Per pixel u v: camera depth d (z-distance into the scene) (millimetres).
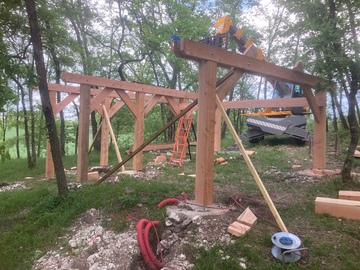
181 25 13359
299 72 5262
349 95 4859
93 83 6398
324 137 6301
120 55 13469
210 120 3809
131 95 10000
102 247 3123
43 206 4203
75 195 4445
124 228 3465
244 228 3027
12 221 3957
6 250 3244
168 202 3943
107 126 8828
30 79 3840
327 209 3635
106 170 7621
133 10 13781
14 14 4398
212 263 2602
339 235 3066
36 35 4082
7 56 3799
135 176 6355
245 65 4168
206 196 3836
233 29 8211
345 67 4391
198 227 3154
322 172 5938
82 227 3656
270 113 11883
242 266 2545
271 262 2596
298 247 2598
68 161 10273
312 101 5926
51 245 3357
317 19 4617
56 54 10016
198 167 3889
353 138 4938
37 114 11117
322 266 2527
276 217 3189
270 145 11156
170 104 9062
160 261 2971
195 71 16422
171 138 15891
